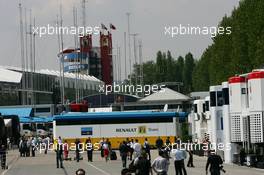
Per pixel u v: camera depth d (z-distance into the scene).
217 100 63.81
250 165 53.69
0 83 154.12
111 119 90.31
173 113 90.00
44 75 170.50
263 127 52.25
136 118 90.38
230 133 59.44
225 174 45.94
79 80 175.00
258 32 80.62
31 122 133.88
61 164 59.00
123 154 56.25
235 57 85.50
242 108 57.38
